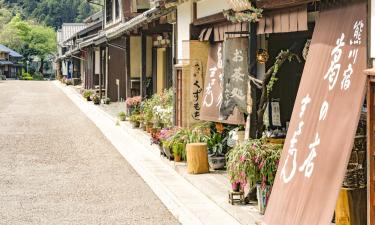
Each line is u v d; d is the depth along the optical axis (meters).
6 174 12.33
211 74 12.55
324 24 6.76
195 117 13.36
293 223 6.14
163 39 21.72
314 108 6.42
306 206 5.98
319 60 6.63
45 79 94.12
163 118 16.78
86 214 9.03
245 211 8.55
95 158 14.65
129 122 22.69
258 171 8.32
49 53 97.38
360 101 5.58
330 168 5.76
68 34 83.88
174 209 9.20
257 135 9.08
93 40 31.44
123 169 13.08
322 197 5.75
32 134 19.53
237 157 8.50
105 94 33.41
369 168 5.51
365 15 5.86
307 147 6.33
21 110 29.77
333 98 6.08
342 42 6.22
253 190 9.05
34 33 97.62
